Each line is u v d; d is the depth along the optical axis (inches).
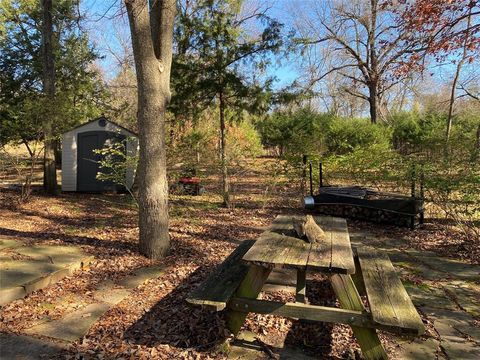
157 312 146.6
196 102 398.9
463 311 154.9
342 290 119.2
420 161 307.9
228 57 379.6
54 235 256.8
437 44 374.0
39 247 221.5
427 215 345.4
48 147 465.4
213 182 454.6
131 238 254.2
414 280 190.5
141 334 129.7
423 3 375.9
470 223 269.1
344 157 384.8
